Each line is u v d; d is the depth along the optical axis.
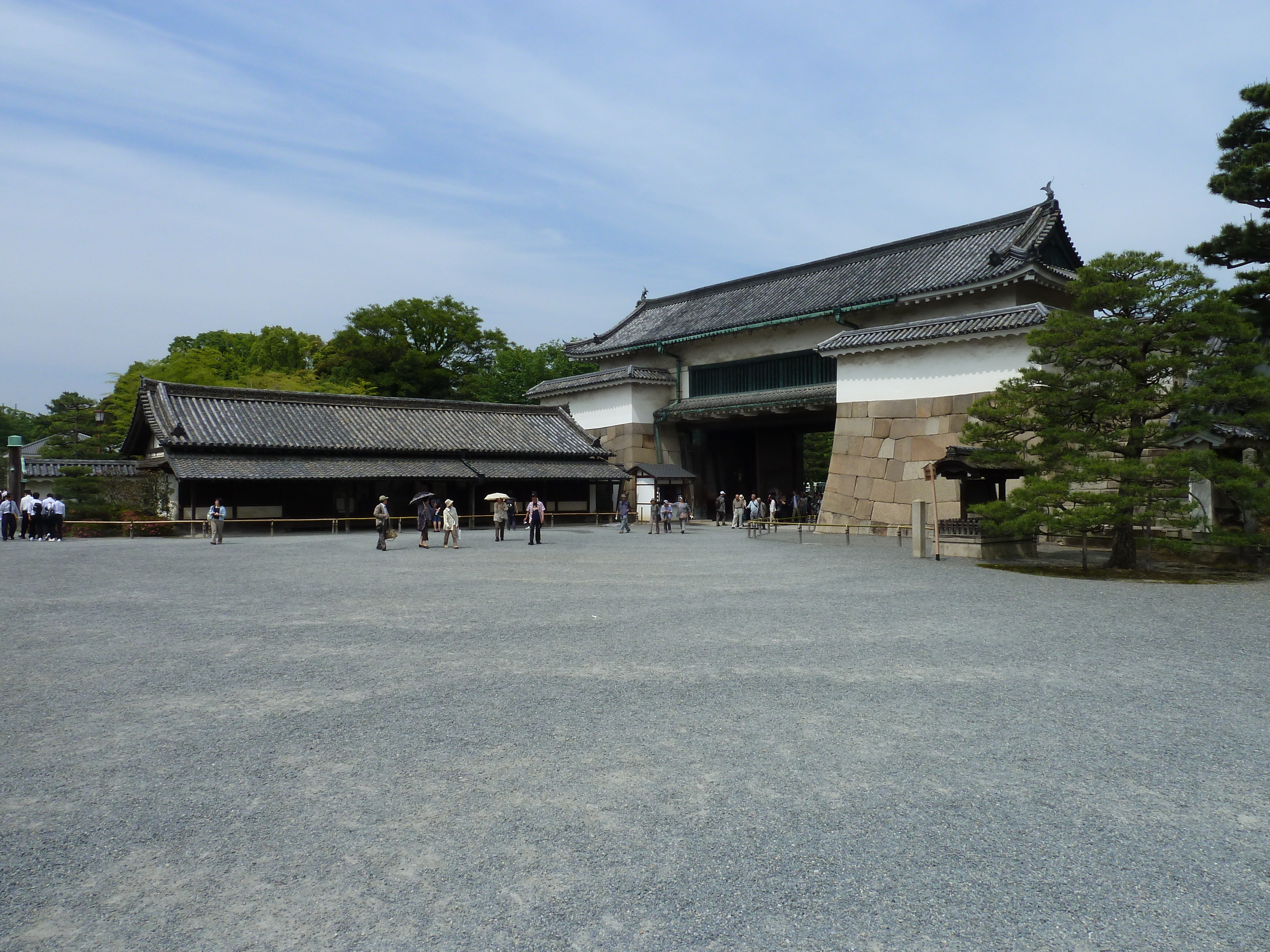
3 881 3.96
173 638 9.88
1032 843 4.42
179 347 61.50
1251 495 15.79
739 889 3.92
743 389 40.28
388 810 4.79
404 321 60.72
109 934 3.51
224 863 4.15
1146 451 19.94
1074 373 17.73
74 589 14.36
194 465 29.59
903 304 32.72
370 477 32.84
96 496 32.09
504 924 3.60
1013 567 18.58
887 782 5.26
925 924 3.64
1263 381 15.80
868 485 30.28
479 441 37.81
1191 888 3.97
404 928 3.57
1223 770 5.52
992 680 7.89
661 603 12.82
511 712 6.75
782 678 7.95
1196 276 16.61
